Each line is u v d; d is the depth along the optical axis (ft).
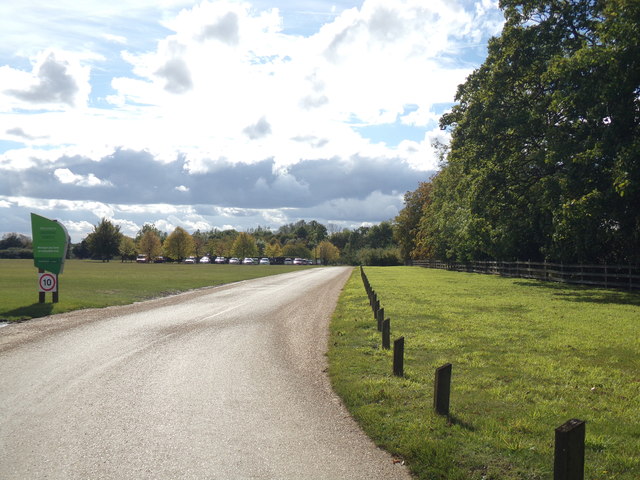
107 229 410.31
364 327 49.83
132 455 18.93
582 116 88.07
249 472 17.61
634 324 50.70
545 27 101.04
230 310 66.18
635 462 17.94
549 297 80.38
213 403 25.45
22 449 19.47
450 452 18.74
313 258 522.47
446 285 110.52
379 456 19.08
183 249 421.59
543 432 20.72
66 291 88.07
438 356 36.17
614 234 87.40
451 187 187.11
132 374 31.30
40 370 32.24
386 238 537.24
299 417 23.44
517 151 108.58
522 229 120.16
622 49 76.28
